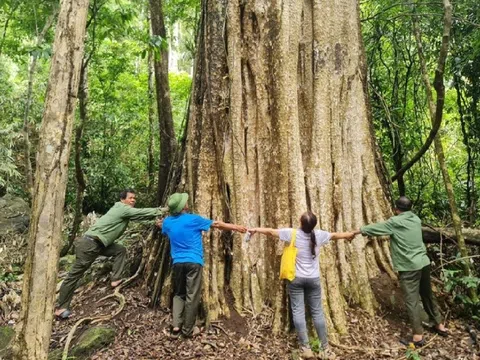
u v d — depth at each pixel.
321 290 5.17
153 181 14.01
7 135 12.95
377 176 6.39
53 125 3.83
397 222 5.14
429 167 10.02
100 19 8.74
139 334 5.29
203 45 6.32
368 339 5.12
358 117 6.11
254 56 5.78
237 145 5.70
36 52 6.69
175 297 5.30
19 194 13.05
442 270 5.93
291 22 5.70
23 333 3.82
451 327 5.53
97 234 5.95
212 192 5.85
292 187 5.51
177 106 16.02
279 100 5.62
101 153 13.67
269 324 5.30
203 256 5.45
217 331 5.20
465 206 9.16
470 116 8.91
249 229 4.97
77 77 3.93
